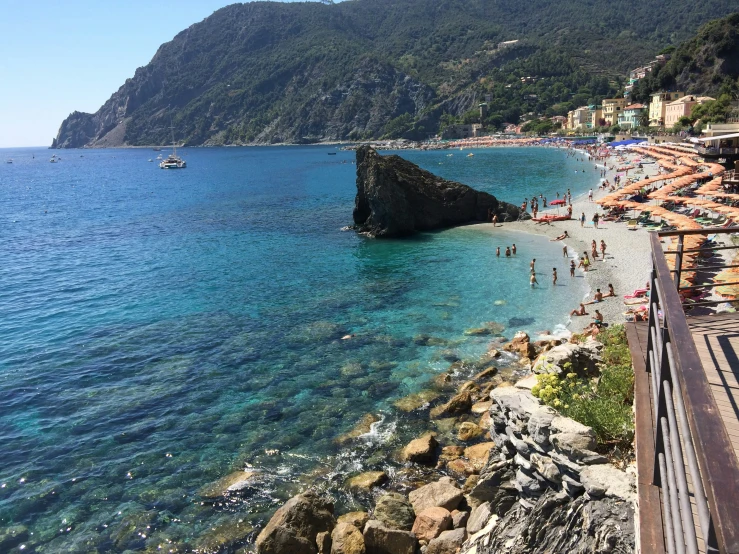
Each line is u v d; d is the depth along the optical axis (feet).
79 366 95.20
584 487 31.35
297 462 65.98
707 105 446.60
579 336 92.63
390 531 48.14
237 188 410.31
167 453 68.95
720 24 573.74
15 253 195.52
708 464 10.80
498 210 227.20
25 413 79.56
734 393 24.32
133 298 135.64
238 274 155.94
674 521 15.94
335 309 122.01
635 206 192.13
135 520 57.16
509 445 44.06
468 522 49.01
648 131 547.08
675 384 15.66
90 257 185.78
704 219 181.98
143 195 392.47
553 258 163.12
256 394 83.46
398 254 176.14
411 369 89.92
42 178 628.28
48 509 59.36
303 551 49.01
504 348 96.07
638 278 136.05
